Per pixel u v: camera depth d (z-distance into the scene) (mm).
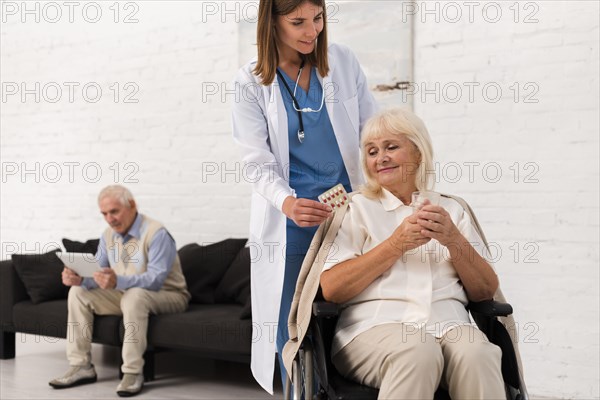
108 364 4160
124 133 4676
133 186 4641
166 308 3697
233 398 3365
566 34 3361
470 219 2105
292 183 2244
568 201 3361
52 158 4973
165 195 4512
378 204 2074
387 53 3748
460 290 2004
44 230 5008
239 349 3381
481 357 1738
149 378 3711
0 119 5184
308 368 1879
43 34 5000
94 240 4391
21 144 5098
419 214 1858
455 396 1773
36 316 4051
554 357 3389
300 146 2244
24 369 4004
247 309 3422
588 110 3324
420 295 1930
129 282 3602
